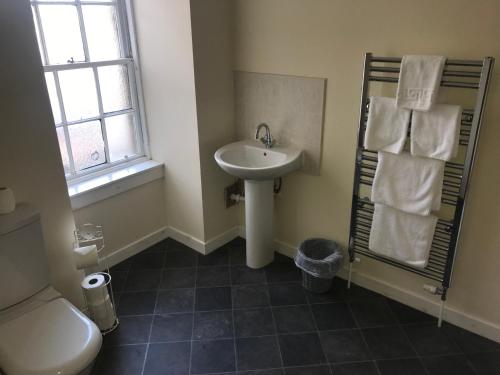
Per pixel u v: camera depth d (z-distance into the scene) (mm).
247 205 2752
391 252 2350
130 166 2980
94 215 2711
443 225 2223
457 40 1931
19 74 1934
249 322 2408
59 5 2383
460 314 2338
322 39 2361
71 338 1761
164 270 2896
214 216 3061
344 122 2434
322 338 2291
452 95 2012
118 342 2271
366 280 2674
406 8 2025
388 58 2053
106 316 2318
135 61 2846
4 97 1906
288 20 2459
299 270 2889
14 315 1897
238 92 2871
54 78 2434
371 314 2467
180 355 2184
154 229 3193
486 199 2066
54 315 1895
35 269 2027
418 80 1933
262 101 2760
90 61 2615
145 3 2641
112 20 2688
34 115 2027
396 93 2076
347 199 2586
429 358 2158
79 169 2711
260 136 2871
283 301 2580
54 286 2318
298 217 2891
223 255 3074
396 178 2164
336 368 2100
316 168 2652
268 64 2648
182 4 2455
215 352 2199
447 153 1948
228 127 2945
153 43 2715
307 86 2504
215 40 2646
